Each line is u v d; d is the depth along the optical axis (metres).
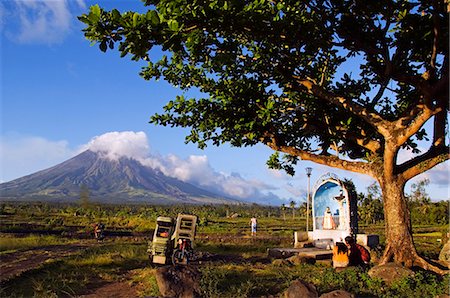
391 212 13.10
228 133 15.66
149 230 42.12
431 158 12.96
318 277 11.11
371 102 14.20
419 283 9.91
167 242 16.78
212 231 45.75
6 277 12.91
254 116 14.99
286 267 14.58
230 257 18.89
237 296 9.51
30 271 14.24
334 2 11.95
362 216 80.25
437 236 40.06
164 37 8.69
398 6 11.81
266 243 27.28
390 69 12.80
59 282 12.73
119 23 8.46
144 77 15.27
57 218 54.97
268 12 10.17
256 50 13.37
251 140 15.58
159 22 8.52
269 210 185.50
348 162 14.74
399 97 16.02
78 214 71.00
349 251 13.11
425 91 11.45
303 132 16.36
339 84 15.61
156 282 10.93
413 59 13.72
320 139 16.56
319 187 21.30
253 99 15.05
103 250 20.70
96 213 69.94
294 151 15.57
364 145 14.89
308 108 15.70
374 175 13.91
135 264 16.75
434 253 18.50
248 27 10.10
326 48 12.41
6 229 35.34
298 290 8.81
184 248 16.38
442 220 77.62
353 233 20.30
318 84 13.77
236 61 14.73
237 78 15.21
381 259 12.95
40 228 38.28
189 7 8.95
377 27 12.39
